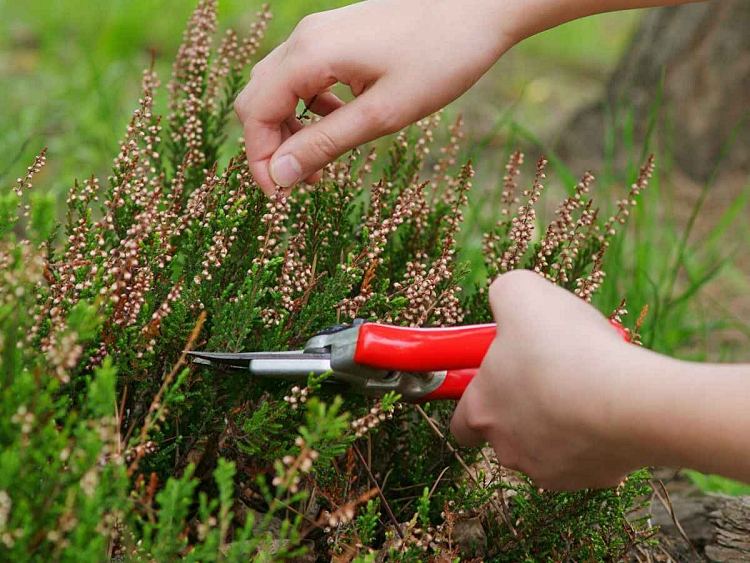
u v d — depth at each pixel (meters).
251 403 0.79
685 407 0.64
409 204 0.82
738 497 0.92
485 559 0.82
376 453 0.84
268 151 0.79
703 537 0.91
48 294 0.75
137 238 0.76
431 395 0.75
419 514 0.76
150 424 0.70
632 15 3.89
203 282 0.80
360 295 0.80
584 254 0.90
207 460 0.79
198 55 0.91
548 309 0.68
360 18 0.78
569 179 1.25
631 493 0.81
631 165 1.19
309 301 0.84
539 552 0.82
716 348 1.34
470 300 0.94
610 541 0.81
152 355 0.76
